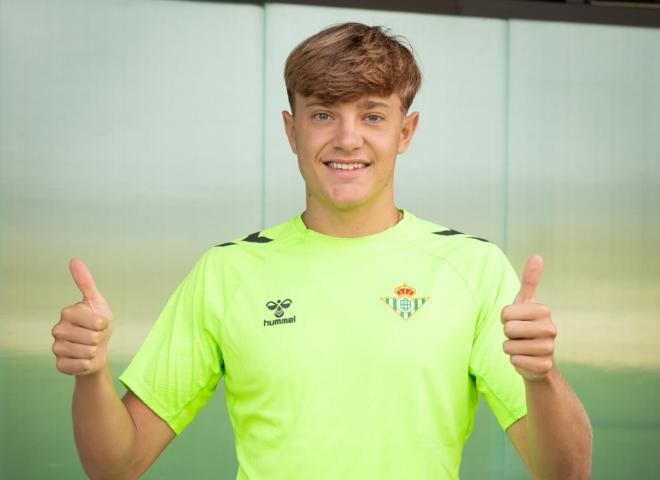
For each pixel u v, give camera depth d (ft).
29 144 9.41
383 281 4.58
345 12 9.91
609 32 10.46
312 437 4.32
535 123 10.34
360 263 4.64
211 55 9.71
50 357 9.40
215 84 9.72
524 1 10.32
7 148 9.37
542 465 4.11
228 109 9.74
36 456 9.40
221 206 9.73
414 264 4.65
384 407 4.34
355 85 4.39
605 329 10.42
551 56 10.36
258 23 9.77
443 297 4.54
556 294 10.37
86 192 9.50
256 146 9.78
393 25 10.05
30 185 9.40
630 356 10.44
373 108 4.50
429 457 4.32
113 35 9.55
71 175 9.48
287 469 4.33
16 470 9.38
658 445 10.44
